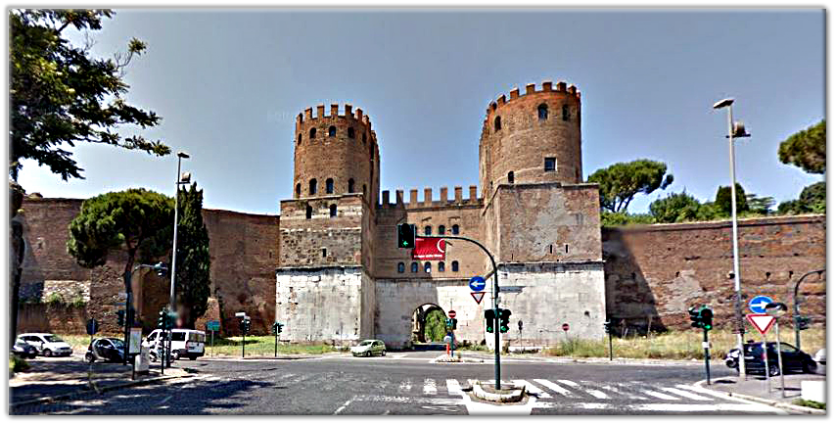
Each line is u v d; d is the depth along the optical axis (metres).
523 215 44.66
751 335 40.88
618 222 62.78
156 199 44.56
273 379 23.08
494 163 50.00
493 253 48.16
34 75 16.98
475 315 53.03
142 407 15.03
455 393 18.39
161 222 44.78
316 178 51.28
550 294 43.09
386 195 57.16
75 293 48.78
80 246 42.62
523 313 43.06
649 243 46.97
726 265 44.88
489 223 50.84
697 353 35.16
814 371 24.34
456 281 53.91
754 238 44.44
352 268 48.31
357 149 52.41
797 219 43.72
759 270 43.94
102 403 15.79
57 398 16.39
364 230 50.19
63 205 51.47
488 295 49.62
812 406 14.84
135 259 49.16
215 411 14.37
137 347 21.94
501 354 42.31
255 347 45.28
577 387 20.09
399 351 51.41
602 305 42.31
